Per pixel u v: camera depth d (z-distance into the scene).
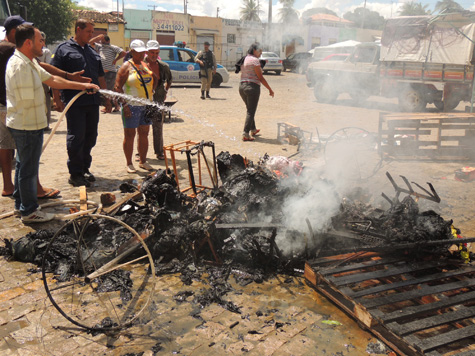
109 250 3.34
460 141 7.22
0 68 4.24
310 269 3.05
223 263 3.33
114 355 2.35
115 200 4.65
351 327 2.63
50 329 2.57
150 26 38.56
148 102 5.39
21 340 2.46
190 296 2.96
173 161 4.72
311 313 2.78
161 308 2.80
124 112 5.55
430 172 6.26
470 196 5.14
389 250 3.16
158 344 2.45
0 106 4.41
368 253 3.21
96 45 11.00
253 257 3.29
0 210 4.42
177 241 3.35
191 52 18.77
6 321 2.63
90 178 5.48
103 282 3.07
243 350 2.40
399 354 2.37
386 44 13.15
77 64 4.88
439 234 3.29
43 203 4.62
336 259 3.14
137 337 2.51
